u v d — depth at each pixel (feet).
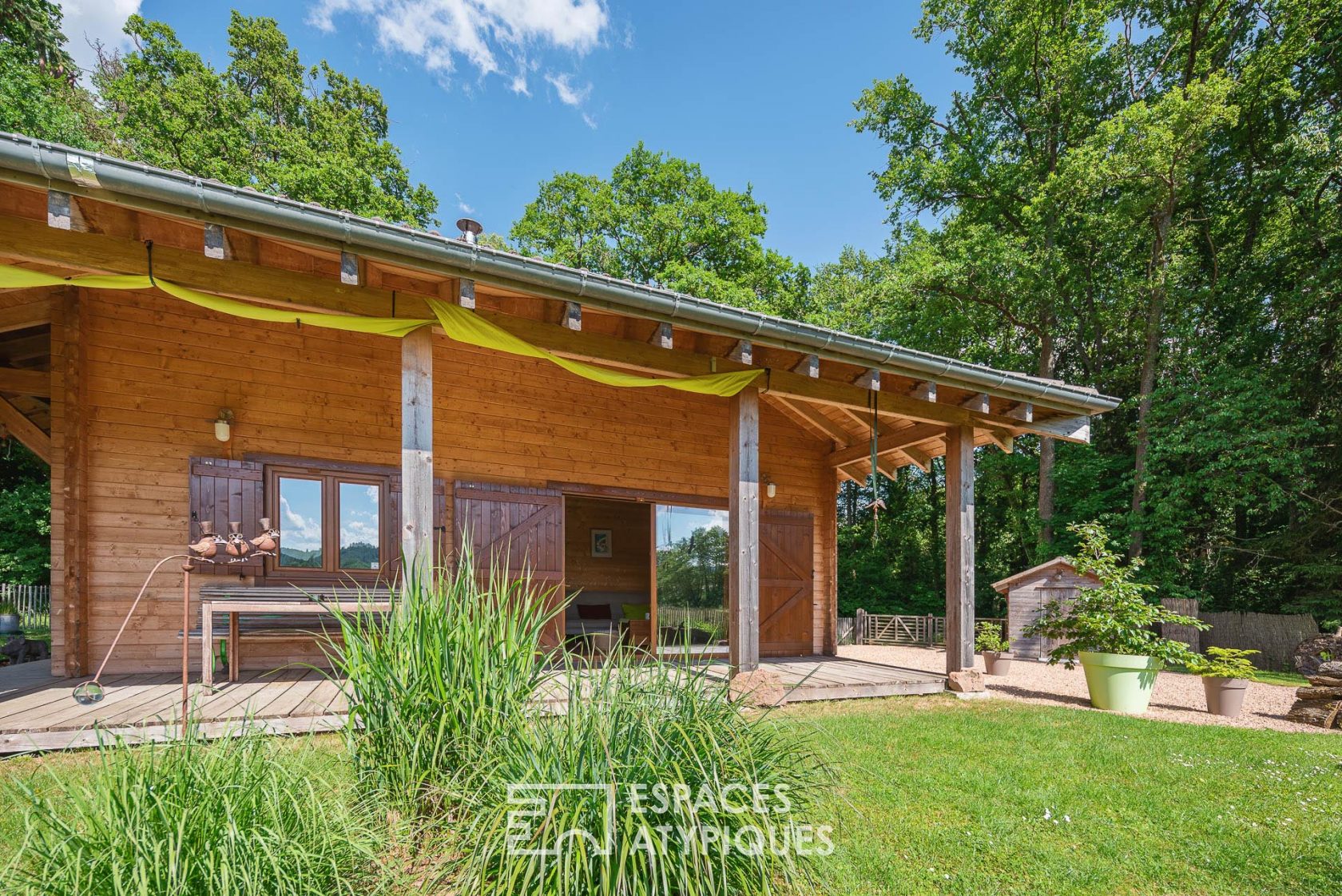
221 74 63.46
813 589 29.78
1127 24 54.85
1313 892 8.60
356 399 21.33
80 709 13.69
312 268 14.97
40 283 12.89
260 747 7.04
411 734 7.84
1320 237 44.14
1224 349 46.03
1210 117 43.06
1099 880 8.77
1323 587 41.47
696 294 60.44
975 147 59.41
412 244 13.50
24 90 48.52
